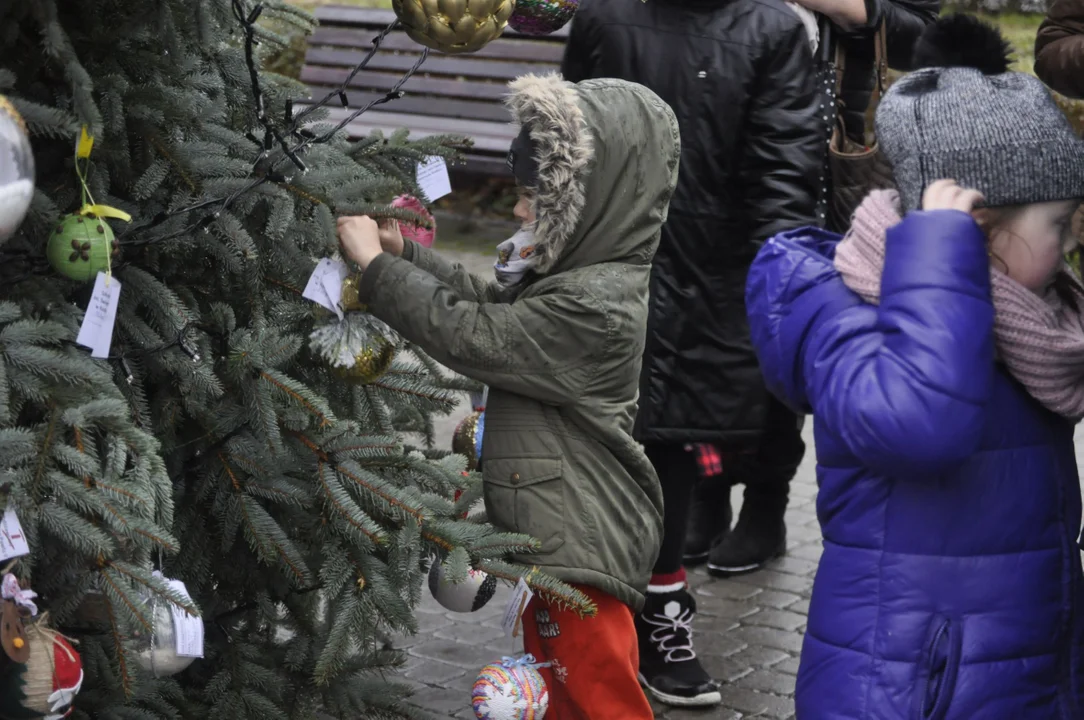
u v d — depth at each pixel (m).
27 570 2.93
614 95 3.55
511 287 3.67
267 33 3.99
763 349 2.87
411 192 3.75
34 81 3.27
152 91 3.32
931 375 2.45
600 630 3.63
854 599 2.69
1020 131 2.55
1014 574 2.64
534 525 3.53
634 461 3.65
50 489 2.89
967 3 7.00
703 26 4.77
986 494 2.64
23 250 3.11
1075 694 2.69
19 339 2.87
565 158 3.39
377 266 3.43
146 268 3.45
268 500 3.67
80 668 2.94
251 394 3.37
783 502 6.14
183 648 3.14
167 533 2.89
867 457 2.55
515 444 3.56
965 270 2.50
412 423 4.38
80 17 3.28
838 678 2.69
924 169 2.60
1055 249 2.63
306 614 3.91
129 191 3.44
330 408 3.76
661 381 4.85
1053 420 2.73
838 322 2.67
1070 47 4.23
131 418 3.25
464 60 12.17
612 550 3.57
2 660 2.84
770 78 4.76
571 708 3.71
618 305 3.50
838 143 5.25
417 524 3.44
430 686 5.00
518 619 3.49
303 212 3.44
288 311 3.65
